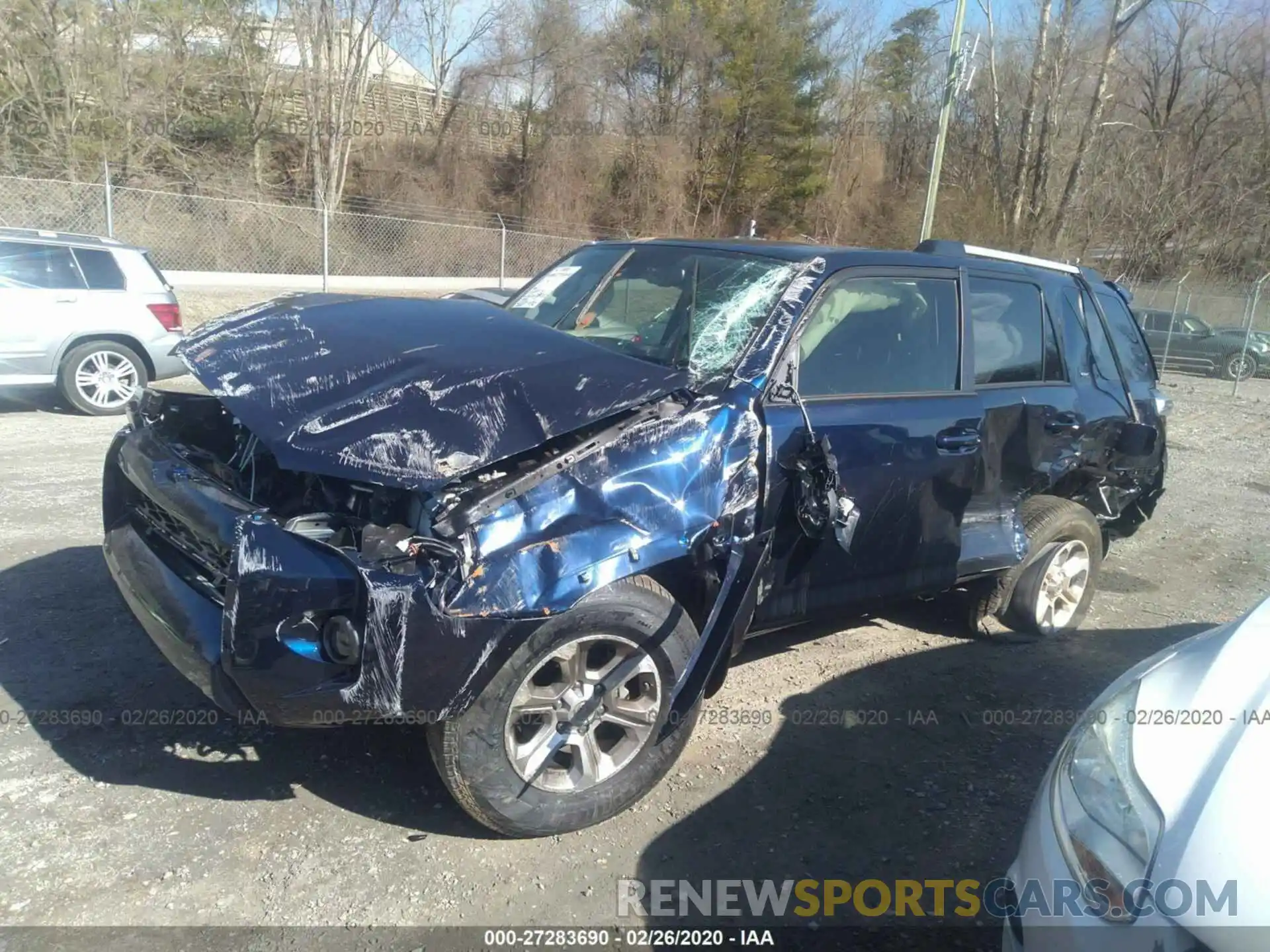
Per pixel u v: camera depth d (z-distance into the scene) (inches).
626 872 115.7
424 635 100.9
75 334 337.1
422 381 117.0
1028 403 171.9
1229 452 453.1
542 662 111.2
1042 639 194.4
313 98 1054.4
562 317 166.6
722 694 162.2
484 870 113.9
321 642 102.0
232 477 131.6
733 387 130.7
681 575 126.6
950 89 622.2
